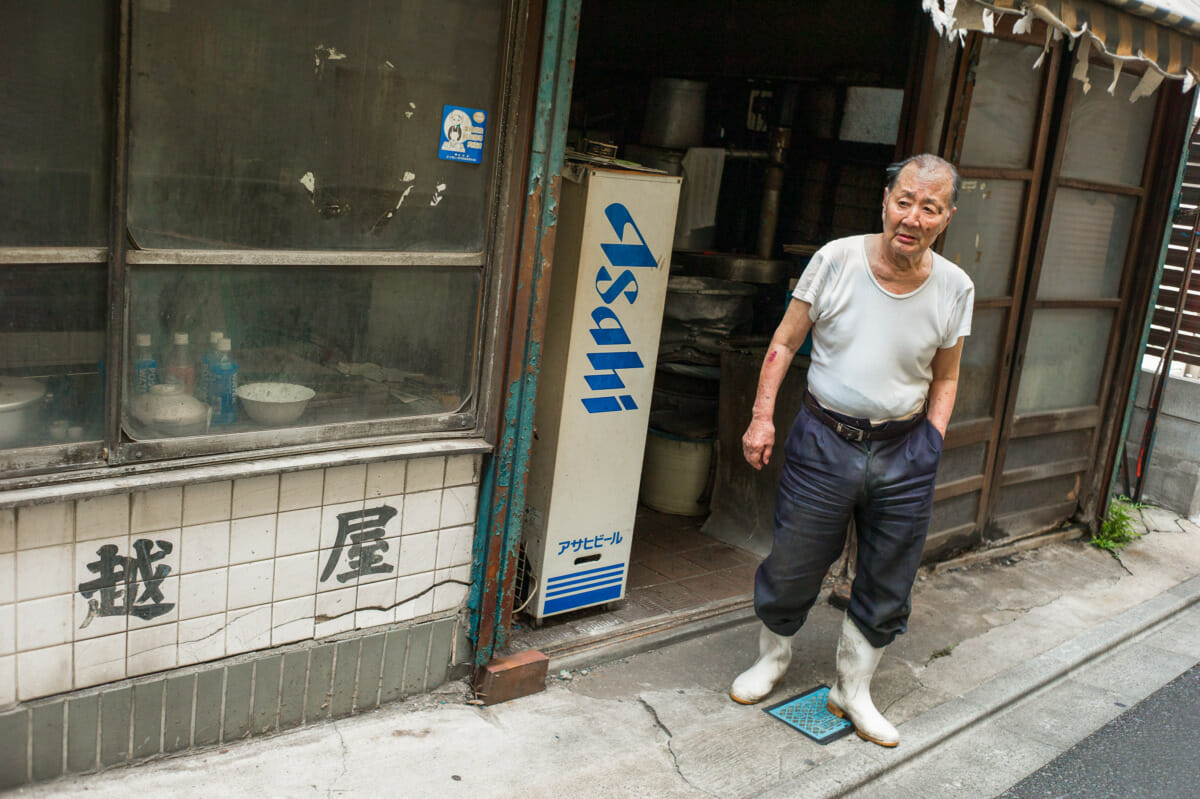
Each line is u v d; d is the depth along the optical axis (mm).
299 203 2725
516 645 3738
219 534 2746
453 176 2990
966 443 4980
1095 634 4645
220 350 2689
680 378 5422
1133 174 5508
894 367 3232
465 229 3061
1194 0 4680
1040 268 4992
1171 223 5676
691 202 5484
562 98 3062
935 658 4250
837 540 3430
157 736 2789
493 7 2932
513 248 3111
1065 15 3635
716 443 5246
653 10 5742
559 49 3021
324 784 2867
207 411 2699
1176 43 4195
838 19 4859
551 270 3488
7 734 2527
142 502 2584
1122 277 5684
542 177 3086
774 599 3516
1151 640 4777
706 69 5531
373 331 2963
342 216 2811
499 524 3309
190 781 2766
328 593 3021
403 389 3070
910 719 3721
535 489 3826
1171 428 6602
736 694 3662
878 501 3342
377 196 2857
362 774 2938
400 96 2820
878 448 3305
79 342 2455
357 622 3117
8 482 2379
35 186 2316
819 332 3355
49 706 2570
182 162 2504
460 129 2955
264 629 2914
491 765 3080
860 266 3213
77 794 2617
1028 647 4449
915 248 3051
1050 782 3488
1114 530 6000
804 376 4664
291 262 2738
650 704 3576
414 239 2965
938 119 4266
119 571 2596
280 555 2883
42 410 2434
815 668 4012
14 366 2377
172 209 2516
